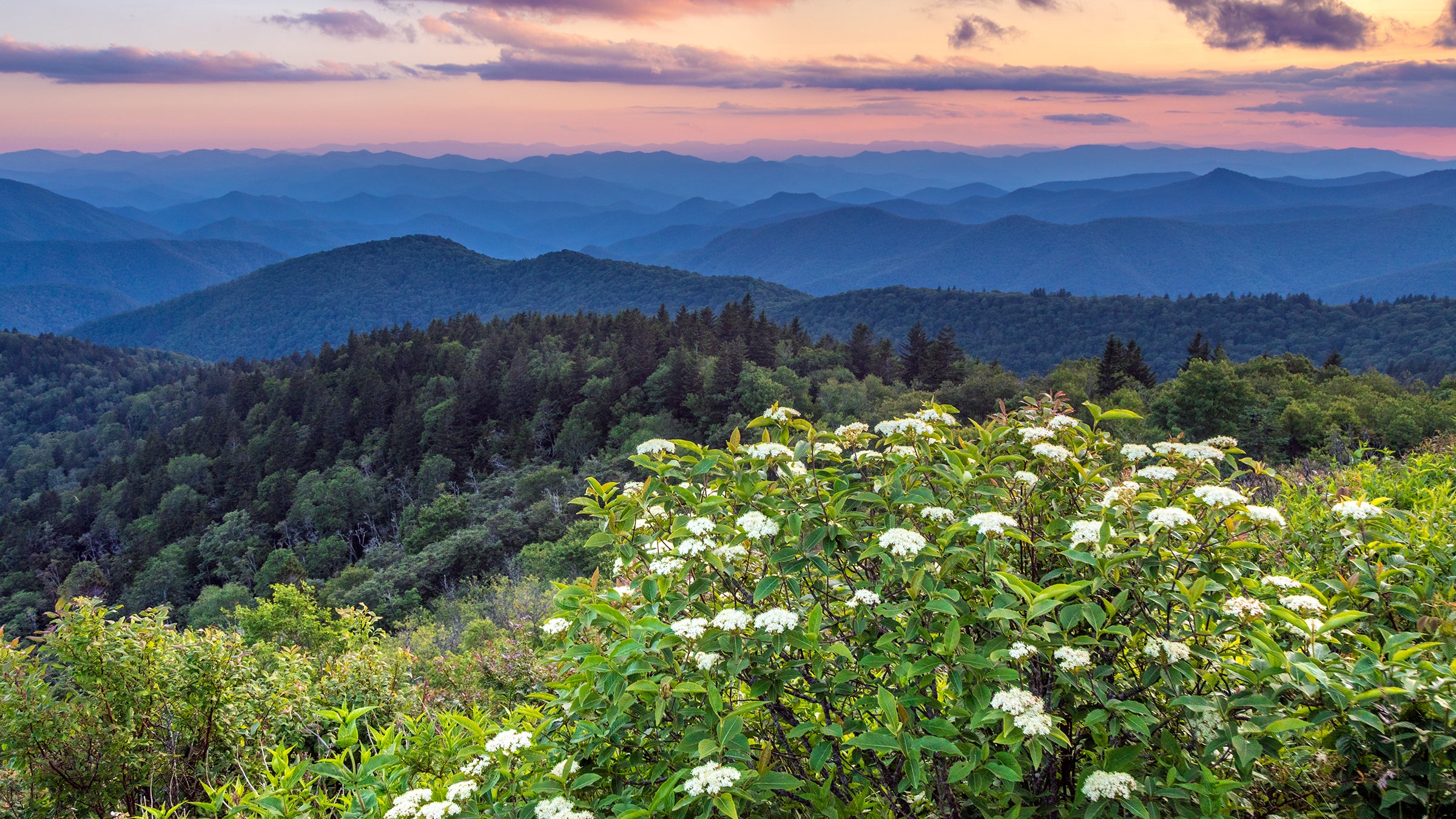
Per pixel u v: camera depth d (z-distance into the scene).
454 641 25.55
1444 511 5.91
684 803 2.91
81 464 183.88
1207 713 3.15
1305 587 3.81
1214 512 3.47
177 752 6.61
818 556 3.68
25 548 109.00
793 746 3.88
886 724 3.19
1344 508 4.55
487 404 118.56
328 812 4.24
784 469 4.01
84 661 6.35
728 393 92.94
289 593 15.02
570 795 3.33
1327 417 48.28
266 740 6.81
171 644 6.86
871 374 114.38
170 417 195.00
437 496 92.44
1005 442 4.31
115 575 91.25
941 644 3.16
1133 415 4.25
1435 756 2.90
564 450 95.62
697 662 3.35
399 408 121.19
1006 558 3.83
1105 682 3.35
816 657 3.27
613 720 3.25
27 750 6.05
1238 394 51.62
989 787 3.16
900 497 3.70
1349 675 3.16
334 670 8.36
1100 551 3.28
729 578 3.90
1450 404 46.41
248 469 111.50
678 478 4.40
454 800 3.59
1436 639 3.66
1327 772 3.31
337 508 94.06
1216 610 3.31
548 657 3.96
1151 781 3.04
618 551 4.19
